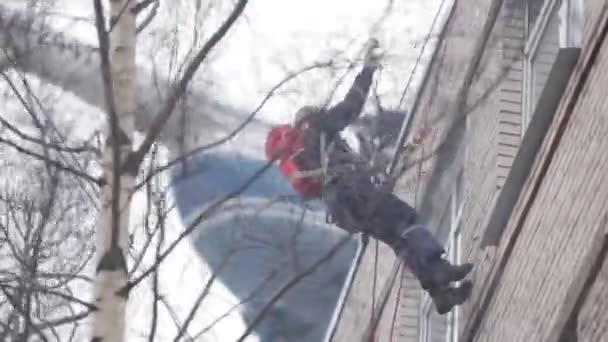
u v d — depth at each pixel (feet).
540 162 75.72
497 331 76.59
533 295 71.05
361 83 71.61
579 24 74.95
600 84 69.00
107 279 55.93
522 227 77.00
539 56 85.20
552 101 75.31
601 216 62.64
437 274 78.02
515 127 86.28
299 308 61.72
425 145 87.76
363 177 75.15
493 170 86.38
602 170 64.64
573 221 67.26
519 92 87.20
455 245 94.84
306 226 62.08
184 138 60.34
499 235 80.69
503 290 77.46
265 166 59.93
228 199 58.95
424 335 102.17
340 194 74.54
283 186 72.23
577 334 62.85
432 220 100.01
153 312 56.90
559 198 70.95
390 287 95.40
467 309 83.87
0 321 63.52
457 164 96.32
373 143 75.36
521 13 89.30
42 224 72.59
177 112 60.23
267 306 57.82
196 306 56.85
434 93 79.82
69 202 74.08
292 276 60.13
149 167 60.54
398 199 77.30
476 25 91.50
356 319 115.34
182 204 60.44
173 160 58.70
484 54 88.99
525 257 74.74
